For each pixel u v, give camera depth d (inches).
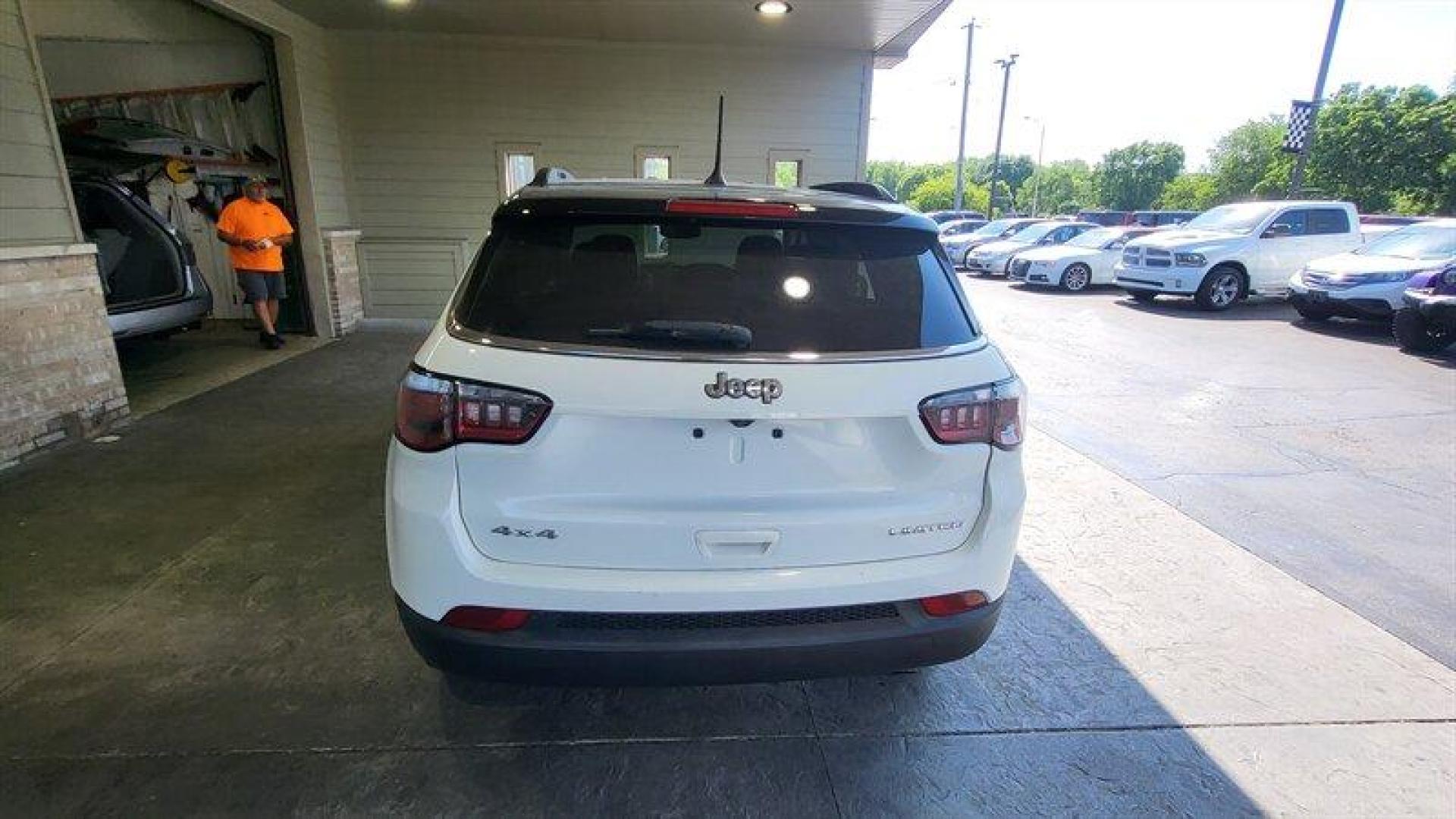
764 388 65.4
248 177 287.4
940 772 80.4
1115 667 99.3
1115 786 79.1
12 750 76.9
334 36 301.4
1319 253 443.2
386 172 318.7
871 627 72.2
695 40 308.3
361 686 89.1
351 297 313.6
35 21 249.4
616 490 66.8
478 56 309.9
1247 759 83.4
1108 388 252.4
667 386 64.6
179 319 250.5
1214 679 97.4
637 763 79.8
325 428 183.2
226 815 70.4
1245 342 341.1
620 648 67.6
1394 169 1353.3
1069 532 140.8
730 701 90.0
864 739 84.7
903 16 264.2
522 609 66.9
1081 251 553.6
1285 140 665.0
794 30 289.0
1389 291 339.9
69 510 134.0
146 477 149.7
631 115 322.7
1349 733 87.9
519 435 64.4
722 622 69.6
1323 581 123.8
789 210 75.4
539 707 87.4
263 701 85.9
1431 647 105.6
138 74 267.6
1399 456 186.9
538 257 72.3
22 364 155.4
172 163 287.9
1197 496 159.3
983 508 73.7
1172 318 415.8
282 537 125.3
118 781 73.6
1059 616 111.6
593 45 312.8
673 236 74.7
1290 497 159.2
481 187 324.8
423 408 65.9
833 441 68.6
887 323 72.3
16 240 154.3
